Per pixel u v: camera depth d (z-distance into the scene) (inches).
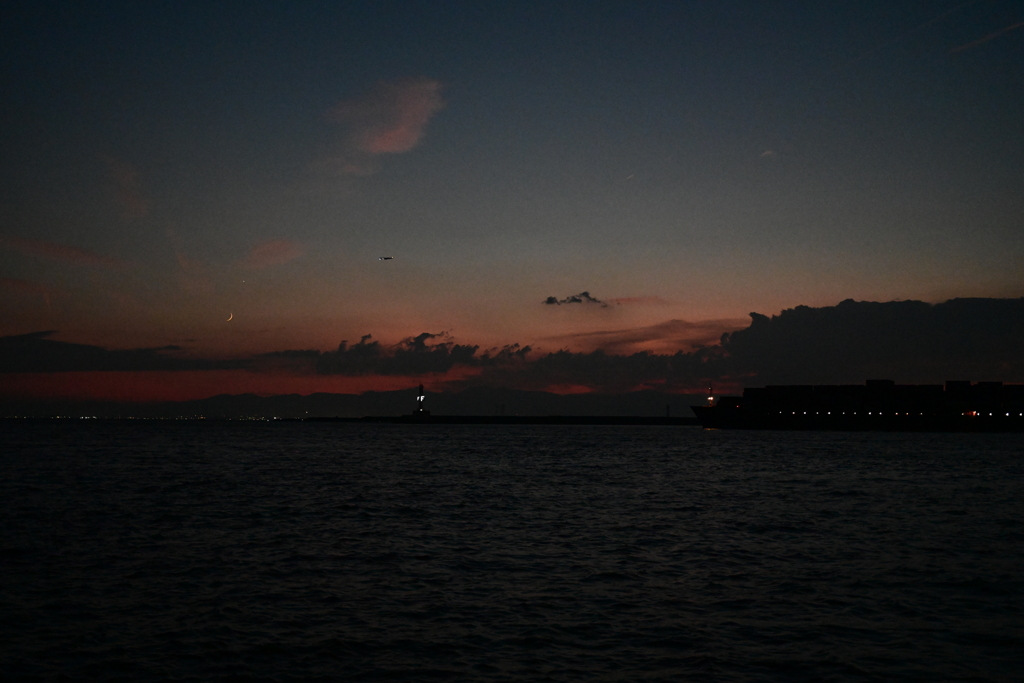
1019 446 4520.2
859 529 1189.1
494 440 5885.8
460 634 636.1
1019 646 607.8
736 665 564.7
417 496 1647.4
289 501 1530.5
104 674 545.3
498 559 940.6
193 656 581.9
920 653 590.9
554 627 655.8
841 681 535.2
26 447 3966.5
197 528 1170.6
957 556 964.0
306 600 740.0
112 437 5940.0
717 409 7524.6
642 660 576.1
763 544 1050.1
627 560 935.7
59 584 796.0
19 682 528.1
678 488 1860.2
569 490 1802.4
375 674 548.4
